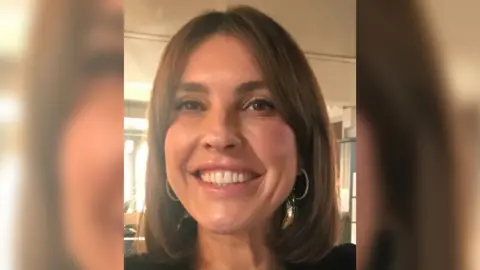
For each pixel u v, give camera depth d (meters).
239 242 0.35
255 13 0.35
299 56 0.36
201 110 0.35
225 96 0.35
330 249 0.36
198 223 0.34
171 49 0.34
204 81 0.35
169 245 0.34
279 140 0.35
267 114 0.35
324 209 0.36
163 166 0.34
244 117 0.35
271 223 0.35
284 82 0.36
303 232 0.36
